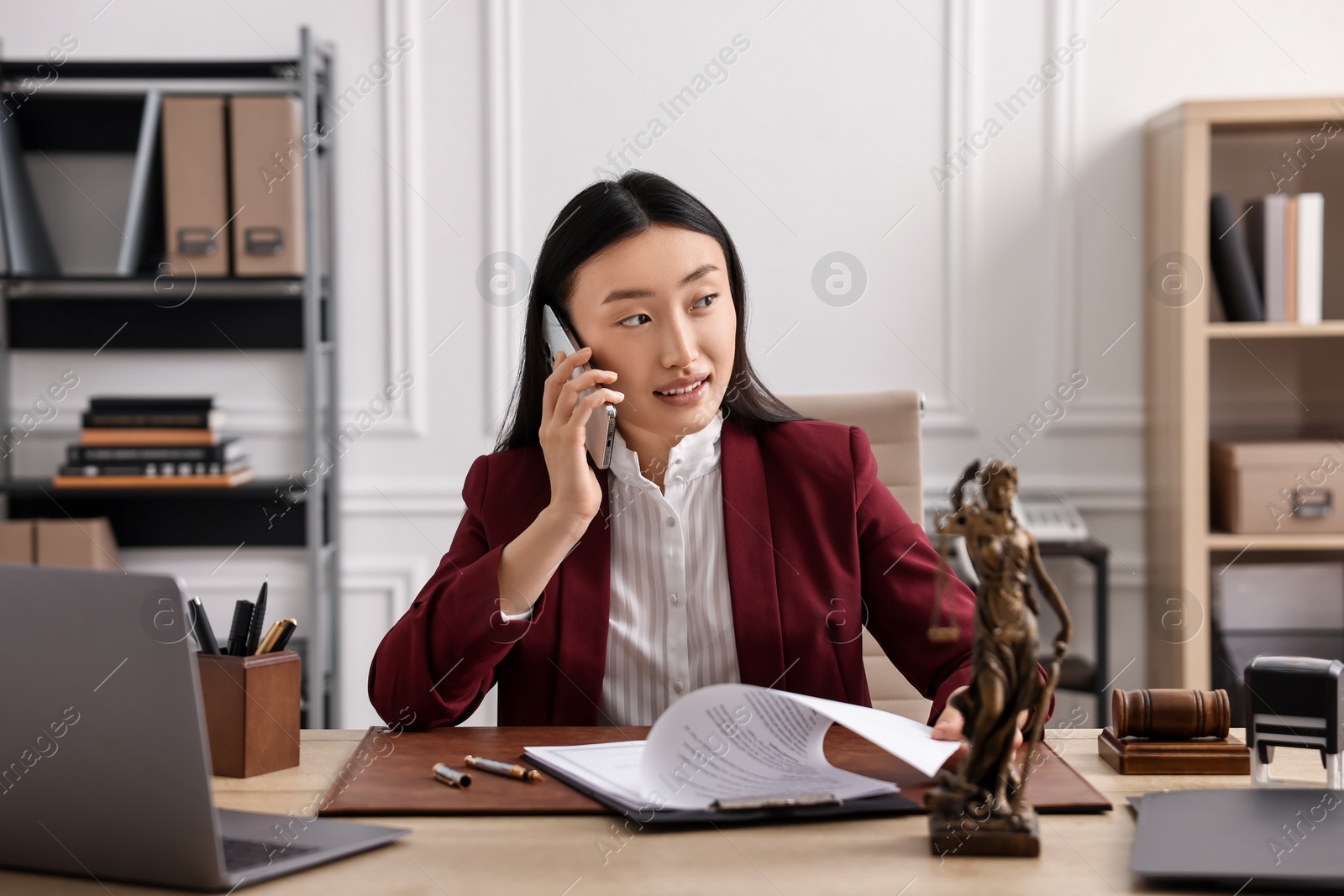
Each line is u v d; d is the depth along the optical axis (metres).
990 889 0.72
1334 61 2.58
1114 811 0.87
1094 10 2.57
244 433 2.68
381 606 2.70
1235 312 2.42
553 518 1.16
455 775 0.93
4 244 2.42
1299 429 2.63
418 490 2.67
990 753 0.78
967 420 2.62
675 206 1.18
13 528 2.53
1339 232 2.59
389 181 2.62
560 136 2.60
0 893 0.73
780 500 1.32
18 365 2.67
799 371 2.62
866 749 1.02
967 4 2.57
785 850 0.79
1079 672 2.37
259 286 2.65
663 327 1.16
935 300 2.61
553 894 0.71
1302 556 2.58
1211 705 0.98
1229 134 2.53
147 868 0.74
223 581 2.71
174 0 2.59
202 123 2.42
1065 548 2.35
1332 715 0.92
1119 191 2.60
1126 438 2.62
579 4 2.58
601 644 1.26
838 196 2.60
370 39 2.60
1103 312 2.61
